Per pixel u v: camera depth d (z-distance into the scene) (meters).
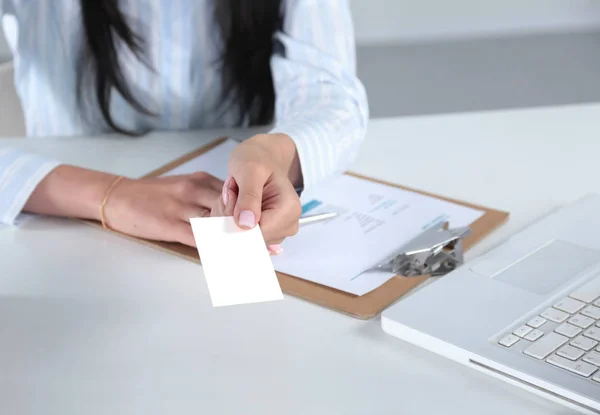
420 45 2.75
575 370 0.55
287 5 1.14
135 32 1.20
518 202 0.87
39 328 0.67
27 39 1.21
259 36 1.15
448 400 0.56
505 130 1.08
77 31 1.20
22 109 1.25
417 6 2.70
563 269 0.69
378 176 0.95
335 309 0.68
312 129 0.93
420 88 2.64
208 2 1.21
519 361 0.57
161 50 1.23
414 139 1.06
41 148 1.06
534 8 2.75
